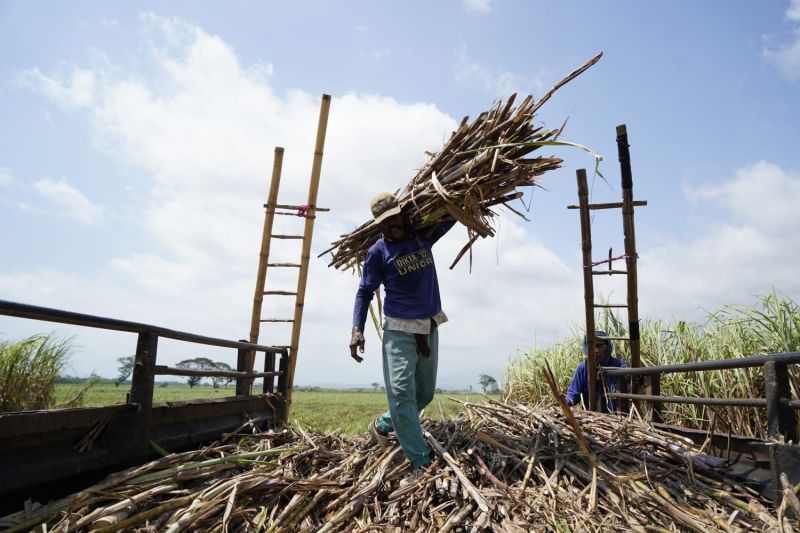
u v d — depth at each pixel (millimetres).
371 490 3361
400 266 3969
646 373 4555
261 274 6203
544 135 3822
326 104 6379
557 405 5492
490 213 4230
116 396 8961
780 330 4344
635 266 5508
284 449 3799
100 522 2527
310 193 6305
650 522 3018
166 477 3080
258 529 2865
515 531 2900
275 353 5871
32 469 2463
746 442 3426
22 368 6441
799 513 2553
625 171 5551
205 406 4184
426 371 4043
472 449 3822
